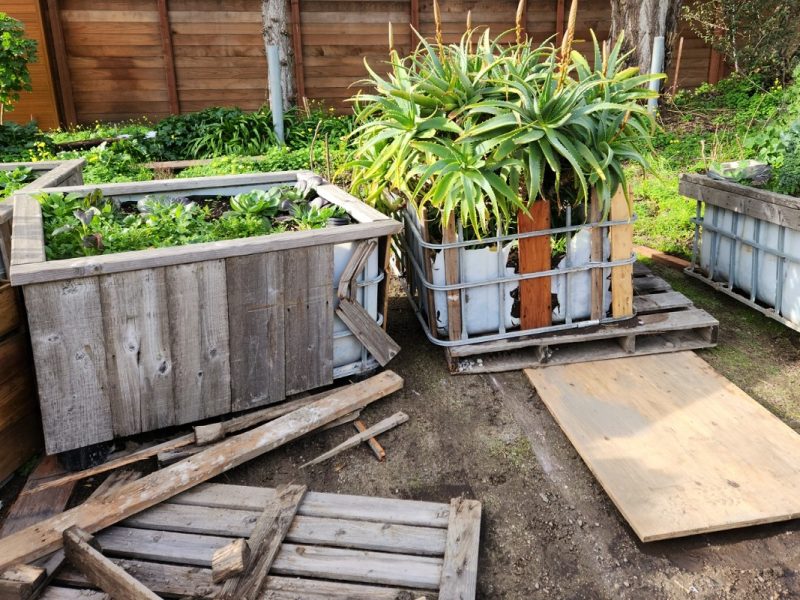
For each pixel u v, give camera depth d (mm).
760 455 2768
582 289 3619
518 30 3615
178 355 2814
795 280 3658
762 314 4176
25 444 2836
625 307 3656
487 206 3480
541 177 3412
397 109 3705
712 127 8133
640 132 3584
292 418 2961
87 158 6871
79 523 2369
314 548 2357
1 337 2693
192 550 2344
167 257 2662
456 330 3502
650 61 8867
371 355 3422
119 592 2127
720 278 4371
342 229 3070
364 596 2150
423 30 10766
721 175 4301
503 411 3240
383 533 2430
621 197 3535
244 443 2793
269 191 4055
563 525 2553
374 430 3043
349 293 3205
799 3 9352
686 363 3535
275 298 2969
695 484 2607
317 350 3166
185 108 10461
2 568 2188
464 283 3445
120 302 2641
